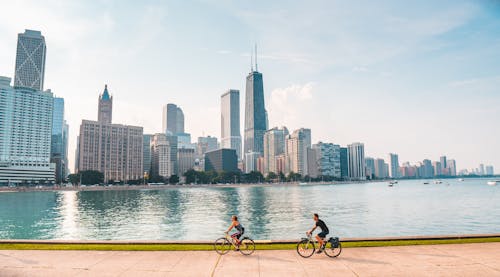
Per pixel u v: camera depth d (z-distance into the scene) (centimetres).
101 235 5438
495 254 2161
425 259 2050
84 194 19575
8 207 10631
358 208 9725
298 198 14712
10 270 1848
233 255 2145
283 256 2117
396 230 5750
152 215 8194
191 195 18175
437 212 8556
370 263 1969
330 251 2220
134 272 1819
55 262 1994
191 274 1786
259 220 7050
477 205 10519
